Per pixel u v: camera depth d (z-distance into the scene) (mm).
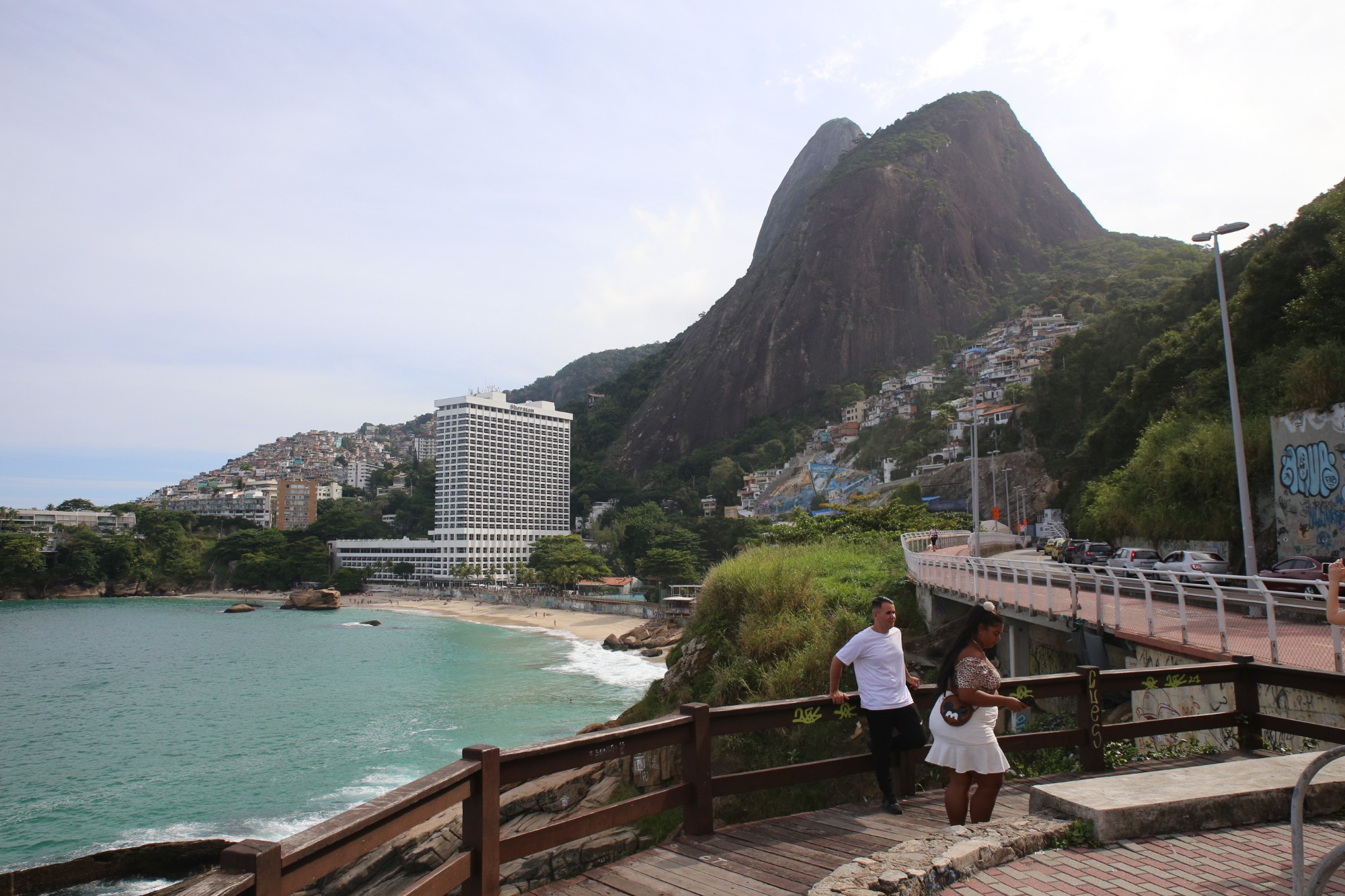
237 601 150000
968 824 5852
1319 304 34719
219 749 39094
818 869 5840
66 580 159000
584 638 85500
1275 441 27266
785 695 17234
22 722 46906
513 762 5336
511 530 180375
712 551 137500
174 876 25391
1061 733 7883
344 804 30266
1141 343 91125
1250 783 6105
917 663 20344
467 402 173625
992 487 100812
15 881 24125
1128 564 29625
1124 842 5492
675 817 15852
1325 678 7617
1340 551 24359
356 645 82312
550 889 5586
